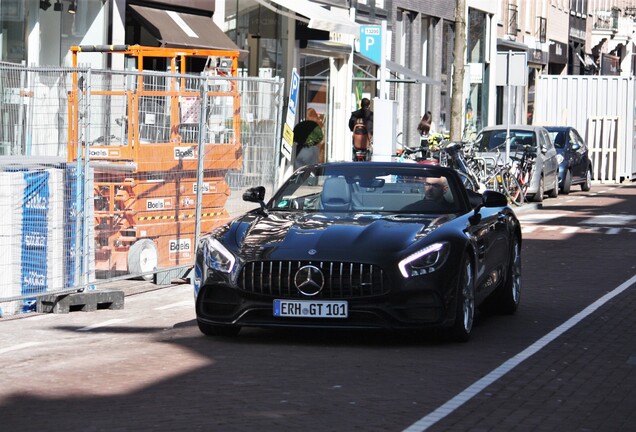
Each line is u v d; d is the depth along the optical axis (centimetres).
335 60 4850
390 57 5638
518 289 1712
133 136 1941
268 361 1288
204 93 2062
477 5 7025
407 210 1517
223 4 3747
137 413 1034
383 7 5528
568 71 9856
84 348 1396
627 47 11612
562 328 1549
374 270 1348
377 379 1193
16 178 1711
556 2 9231
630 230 3150
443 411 1054
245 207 2195
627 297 1867
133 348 1383
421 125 4644
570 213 3772
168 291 1952
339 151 4906
